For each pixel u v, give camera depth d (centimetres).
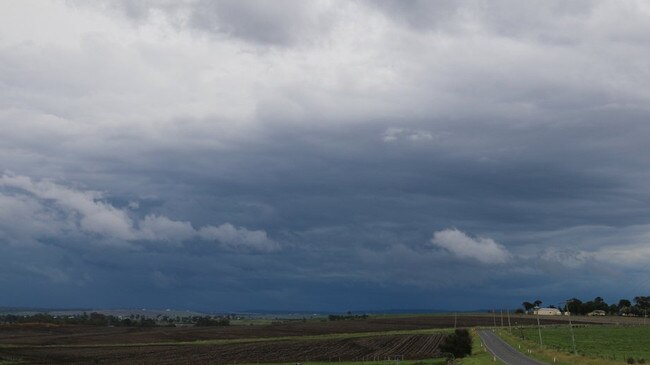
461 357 12156
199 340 19350
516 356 11000
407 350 14325
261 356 13738
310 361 12338
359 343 16462
